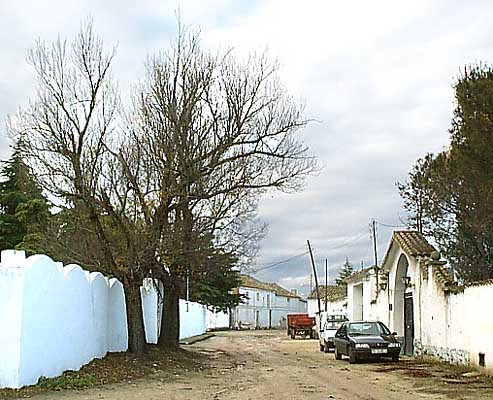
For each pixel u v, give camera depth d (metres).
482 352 21.03
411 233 29.16
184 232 23.36
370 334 27.36
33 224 33.66
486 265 23.59
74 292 18.81
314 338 53.88
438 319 25.06
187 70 23.16
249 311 100.31
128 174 22.00
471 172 21.48
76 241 23.20
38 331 16.23
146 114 22.78
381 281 32.69
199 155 22.53
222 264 27.20
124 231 21.86
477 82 21.16
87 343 20.00
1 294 15.37
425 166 26.28
